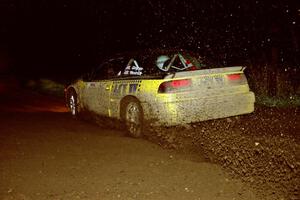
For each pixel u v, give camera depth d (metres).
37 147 7.54
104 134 8.59
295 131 8.03
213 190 5.24
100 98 9.16
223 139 7.49
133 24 18.75
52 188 5.42
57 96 16.48
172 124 7.51
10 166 6.41
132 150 7.21
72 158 6.78
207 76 7.73
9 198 5.11
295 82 12.70
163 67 8.45
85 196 5.11
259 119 9.15
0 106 13.66
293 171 5.76
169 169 6.09
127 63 8.84
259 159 6.32
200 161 6.51
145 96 7.82
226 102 7.88
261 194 5.08
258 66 13.23
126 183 5.54
